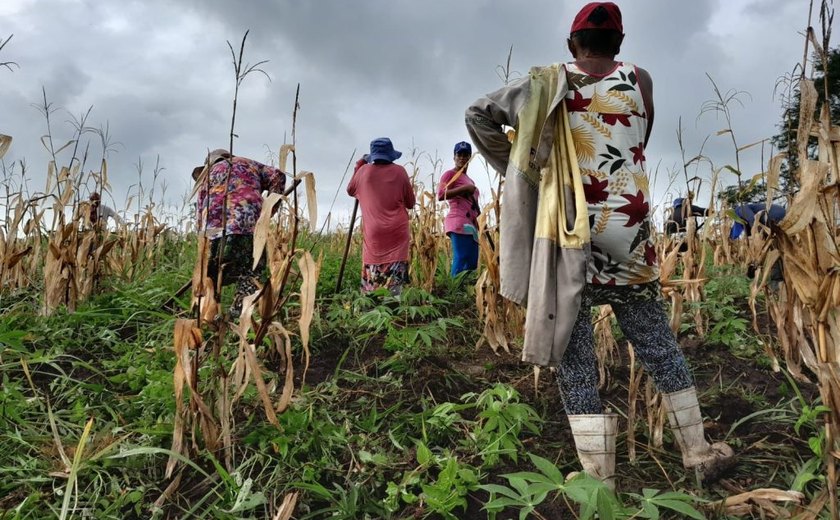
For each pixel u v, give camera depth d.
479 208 5.64
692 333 4.04
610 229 2.13
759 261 2.99
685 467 2.35
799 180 2.08
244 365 2.38
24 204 4.21
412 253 5.74
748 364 3.51
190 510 2.12
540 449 2.65
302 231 6.46
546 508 2.19
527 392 3.24
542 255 2.13
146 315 4.23
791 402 2.89
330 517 2.09
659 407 2.60
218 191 4.08
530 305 2.13
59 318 3.99
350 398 3.12
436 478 2.37
